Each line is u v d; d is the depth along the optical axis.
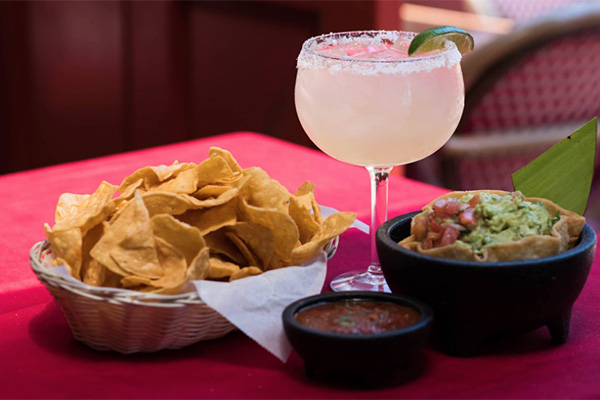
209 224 0.99
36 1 3.42
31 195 1.56
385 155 1.11
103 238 0.94
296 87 1.16
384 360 0.84
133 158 1.79
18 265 1.22
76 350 0.96
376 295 0.93
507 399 0.84
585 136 1.07
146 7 3.29
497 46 2.48
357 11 2.77
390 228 1.03
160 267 0.94
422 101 1.07
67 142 3.56
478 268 0.88
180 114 3.38
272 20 3.01
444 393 0.85
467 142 2.69
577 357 0.94
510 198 0.98
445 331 0.94
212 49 3.25
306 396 0.85
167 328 0.90
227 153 1.11
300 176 1.67
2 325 1.02
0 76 3.55
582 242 0.95
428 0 3.46
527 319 0.92
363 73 1.05
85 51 3.43
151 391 0.86
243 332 0.94
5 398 0.85
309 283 0.96
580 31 2.43
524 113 2.63
